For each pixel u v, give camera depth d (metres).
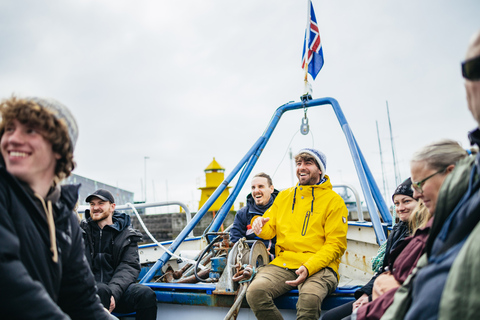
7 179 1.17
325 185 2.81
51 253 1.26
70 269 1.45
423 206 1.95
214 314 2.73
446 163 1.47
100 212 2.93
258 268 2.72
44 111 1.24
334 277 2.53
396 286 1.75
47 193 1.32
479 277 0.96
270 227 2.92
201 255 2.97
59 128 1.27
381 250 2.43
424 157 1.51
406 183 2.20
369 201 3.51
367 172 3.87
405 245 1.86
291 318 2.57
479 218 1.06
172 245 3.58
